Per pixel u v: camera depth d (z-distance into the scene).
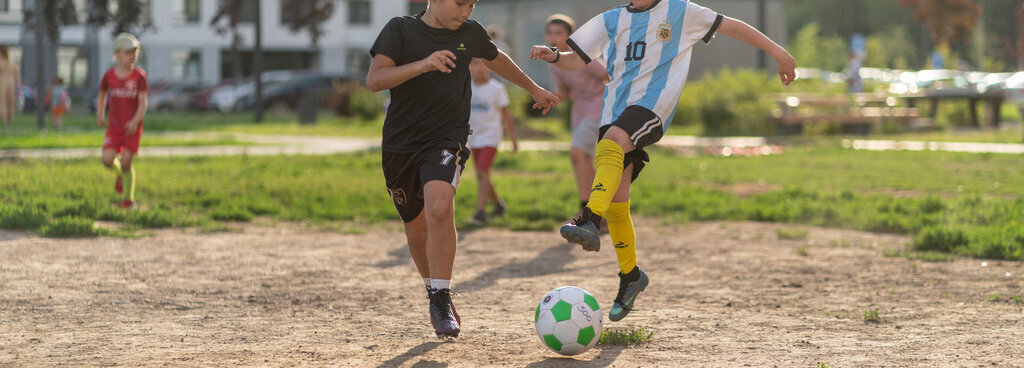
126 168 18.00
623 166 8.57
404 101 8.62
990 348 8.55
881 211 19.38
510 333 9.27
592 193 8.23
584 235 7.84
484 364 7.91
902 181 25.47
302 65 104.00
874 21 146.12
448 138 8.67
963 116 55.62
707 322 9.84
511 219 18.47
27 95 71.31
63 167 25.67
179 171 25.59
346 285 11.96
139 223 16.98
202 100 73.94
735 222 18.98
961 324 9.70
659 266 13.76
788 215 19.08
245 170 26.47
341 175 25.97
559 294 8.21
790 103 45.88
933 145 39.22
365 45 105.88
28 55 90.69
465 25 8.80
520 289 11.85
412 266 13.47
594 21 9.19
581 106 16.70
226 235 16.31
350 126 54.25
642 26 8.88
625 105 8.77
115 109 17.95
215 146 37.31
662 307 10.72
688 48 8.83
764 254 14.88
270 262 13.61
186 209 18.86
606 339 8.81
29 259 13.06
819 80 55.00
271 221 18.39
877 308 10.60
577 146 16.67
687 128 51.44
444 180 8.48
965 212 18.33
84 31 91.88
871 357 8.20
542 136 45.22
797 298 11.26
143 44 95.56
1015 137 44.09
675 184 24.42
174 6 97.00
